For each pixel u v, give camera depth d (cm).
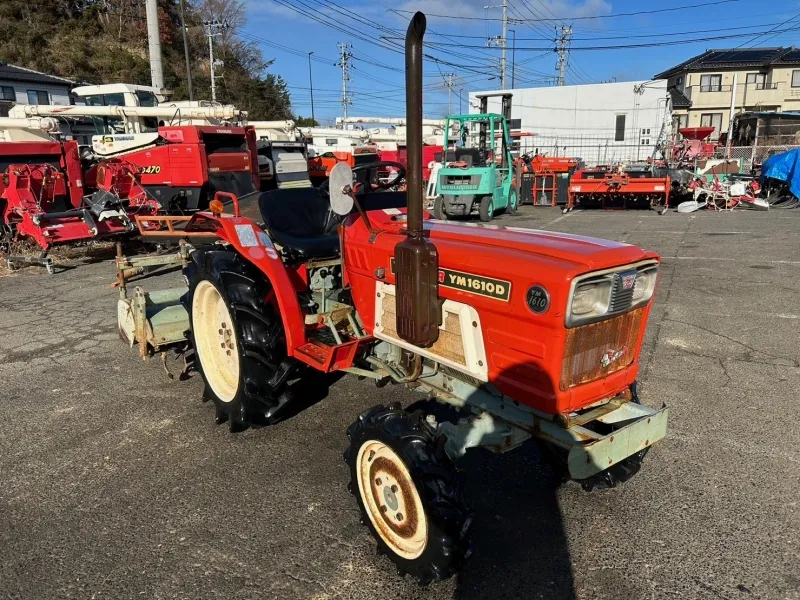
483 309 246
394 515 240
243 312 333
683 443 337
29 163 929
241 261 356
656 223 1255
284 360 341
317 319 334
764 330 527
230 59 4669
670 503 283
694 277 728
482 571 241
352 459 254
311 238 370
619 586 231
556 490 297
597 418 259
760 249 909
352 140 2012
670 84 4994
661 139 2769
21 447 345
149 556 252
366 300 316
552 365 227
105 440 352
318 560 248
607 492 294
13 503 291
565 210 1546
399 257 243
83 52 3575
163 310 441
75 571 244
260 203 378
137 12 4006
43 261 812
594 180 1529
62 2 3797
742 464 315
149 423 373
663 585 231
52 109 1141
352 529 268
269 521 274
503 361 244
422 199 236
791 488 293
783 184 1636
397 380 306
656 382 420
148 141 1032
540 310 223
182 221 803
